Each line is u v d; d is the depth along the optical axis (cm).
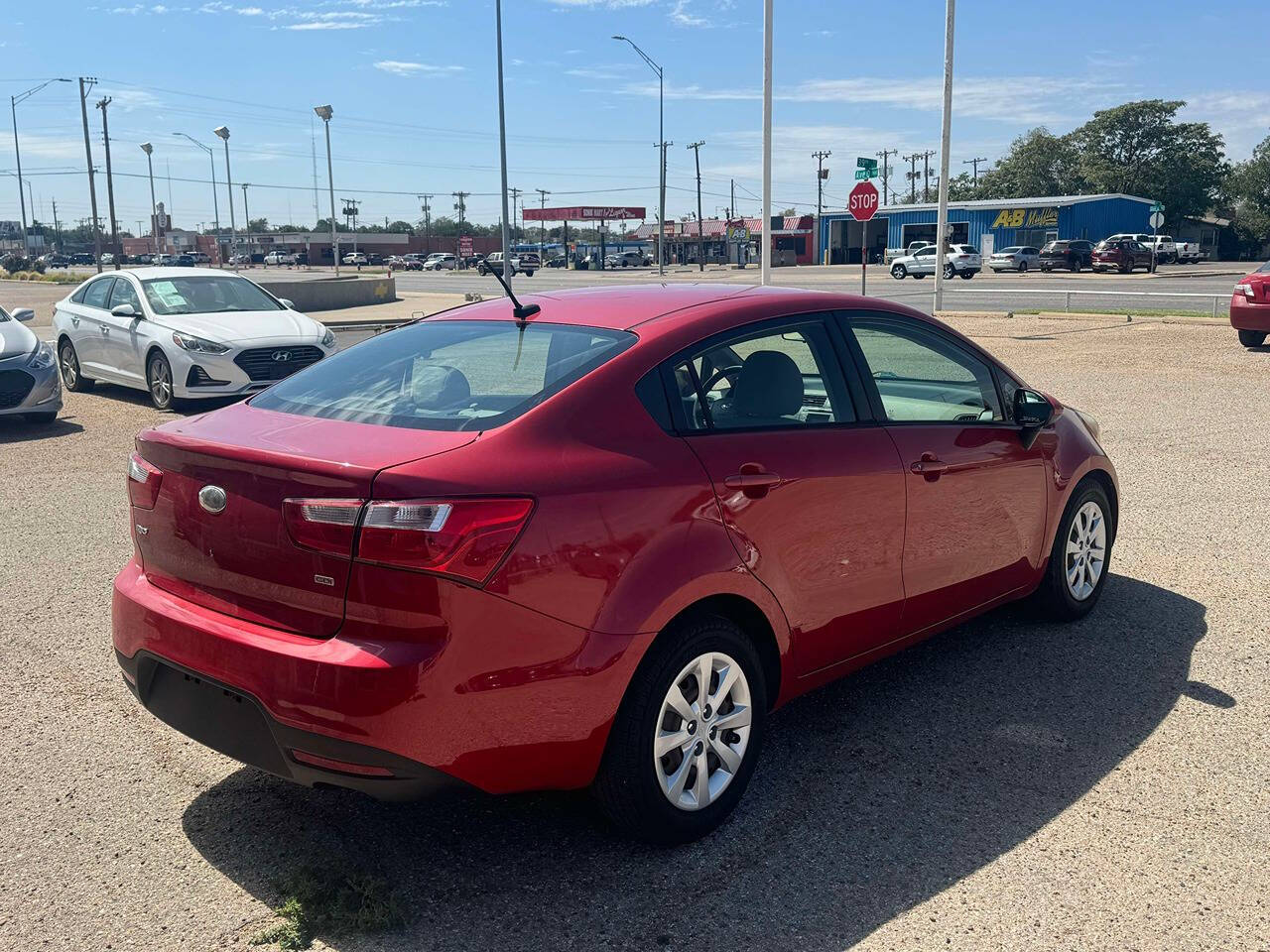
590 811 348
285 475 283
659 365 330
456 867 315
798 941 280
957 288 3538
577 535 289
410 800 282
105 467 874
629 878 310
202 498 304
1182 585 559
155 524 322
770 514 337
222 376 1142
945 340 434
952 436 412
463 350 360
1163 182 9588
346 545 272
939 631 428
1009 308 2608
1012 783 361
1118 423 1015
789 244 8925
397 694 267
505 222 3650
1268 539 634
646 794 309
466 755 278
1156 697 427
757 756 346
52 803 352
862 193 1820
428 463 279
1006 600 464
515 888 305
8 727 407
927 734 399
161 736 401
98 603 543
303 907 293
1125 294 2320
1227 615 516
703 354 342
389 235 13225
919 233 7194
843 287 4059
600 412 311
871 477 372
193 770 376
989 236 6594
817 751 387
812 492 350
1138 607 529
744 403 348
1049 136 10894
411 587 268
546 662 284
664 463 314
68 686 444
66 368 1382
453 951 277
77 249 17762
